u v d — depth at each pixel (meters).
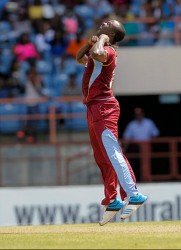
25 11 77.12
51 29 75.06
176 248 24.23
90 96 31.14
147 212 50.69
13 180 67.56
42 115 70.00
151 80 68.00
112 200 31.81
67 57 73.50
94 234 29.61
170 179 65.12
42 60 73.31
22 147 67.94
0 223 51.78
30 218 51.81
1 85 71.94
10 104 71.31
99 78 30.91
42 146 67.75
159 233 29.66
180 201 51.56
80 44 73.81
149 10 73.75
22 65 72.88
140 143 64.94
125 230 31.58
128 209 31.39
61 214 51.78
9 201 51.88
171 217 51.22
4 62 73.12
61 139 70.62
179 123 74.38
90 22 76.00
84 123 70.69
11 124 70.75
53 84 72.00
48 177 67.50
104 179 31.98
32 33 75.31
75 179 66.94
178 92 68.25
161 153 65.31
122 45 69.69
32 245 25.81
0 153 67.81
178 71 68.12
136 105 74.38
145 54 67.94
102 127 31.06
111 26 31.38
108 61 30.64
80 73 72.62
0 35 75.38
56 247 24.95
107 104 31.17
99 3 77.62
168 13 72.88
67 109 71.00
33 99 70.06
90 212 51.81
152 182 64.81
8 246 25.69
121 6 76.50
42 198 51.91
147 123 67.38
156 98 74.06
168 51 68.12
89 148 67.44
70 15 76.38
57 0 78.19
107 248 24.41
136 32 70.31
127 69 68.00
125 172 31.17
